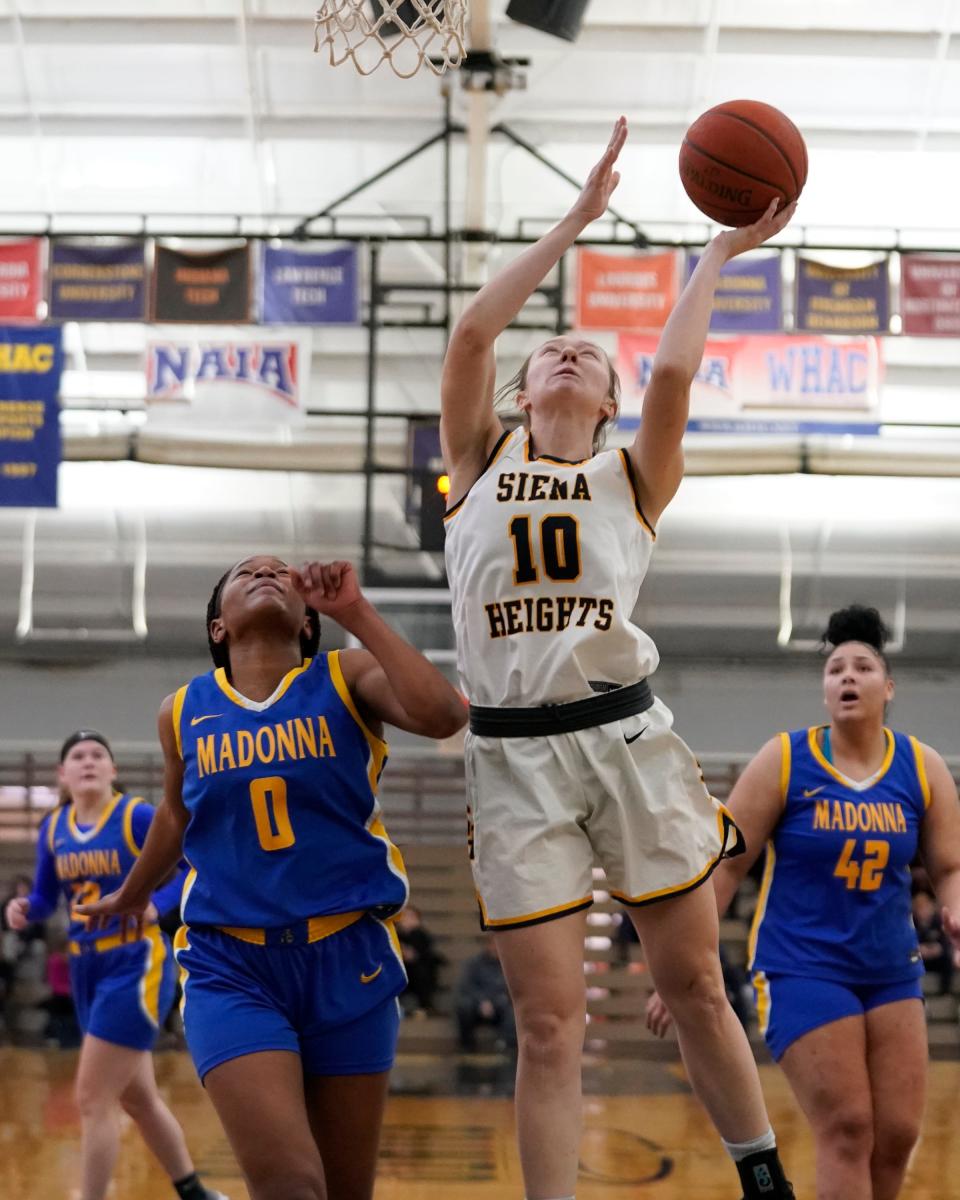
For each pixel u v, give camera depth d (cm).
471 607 405
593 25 1978
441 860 2045
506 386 464
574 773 392
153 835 480
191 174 2175
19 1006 1819
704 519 2616
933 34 2014
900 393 2381
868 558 2633
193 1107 1213
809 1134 1075
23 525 2605
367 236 2084
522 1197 866
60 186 2175
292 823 421
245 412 2031
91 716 2630
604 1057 1698
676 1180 912
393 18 625
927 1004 1791
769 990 530
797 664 2659
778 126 432
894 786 543
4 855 2103
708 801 413
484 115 1903
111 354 2348
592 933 1891
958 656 2648
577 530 399
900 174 2133
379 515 2508
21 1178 888
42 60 2053
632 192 2134
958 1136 1093
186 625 2653
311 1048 421
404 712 418
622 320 1941
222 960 419
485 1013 1666
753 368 1981
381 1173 935
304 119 2117
